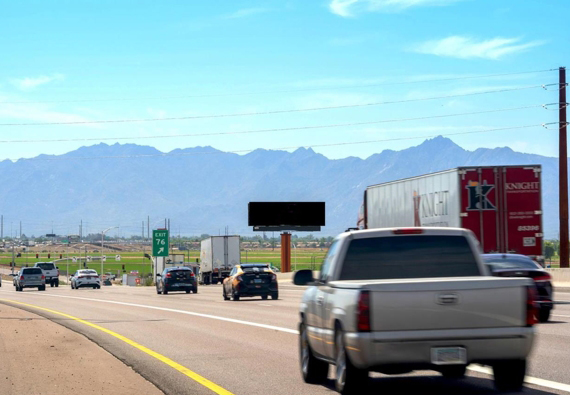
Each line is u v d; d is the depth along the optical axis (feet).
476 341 40.11
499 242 117.80
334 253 46.24
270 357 62.54
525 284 40.81
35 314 120.98
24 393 46.73
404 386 47.75
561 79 180.55
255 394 45.78
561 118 178.29
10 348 71.51
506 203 118.42
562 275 163.73
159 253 415.03
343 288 42.16
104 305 149.07
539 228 118.73
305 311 50.47
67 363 60.59
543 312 86.43
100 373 54.95
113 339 79.30
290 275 274.77
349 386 41.96
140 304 150.30
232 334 82.17
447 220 121.08
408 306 39.91
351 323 40.55
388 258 44.52
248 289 157.38
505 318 40.42
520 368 42.78
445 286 40.14
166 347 71.00
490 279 40.65
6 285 391.04
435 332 39.91
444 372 46.62
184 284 209.15
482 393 44.32
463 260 44.50
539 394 43.21
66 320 107.04
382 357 39.65
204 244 373.61
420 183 131.13
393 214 143.64
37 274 267.39
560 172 176.04
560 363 54.44
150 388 48.19
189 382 50.31
